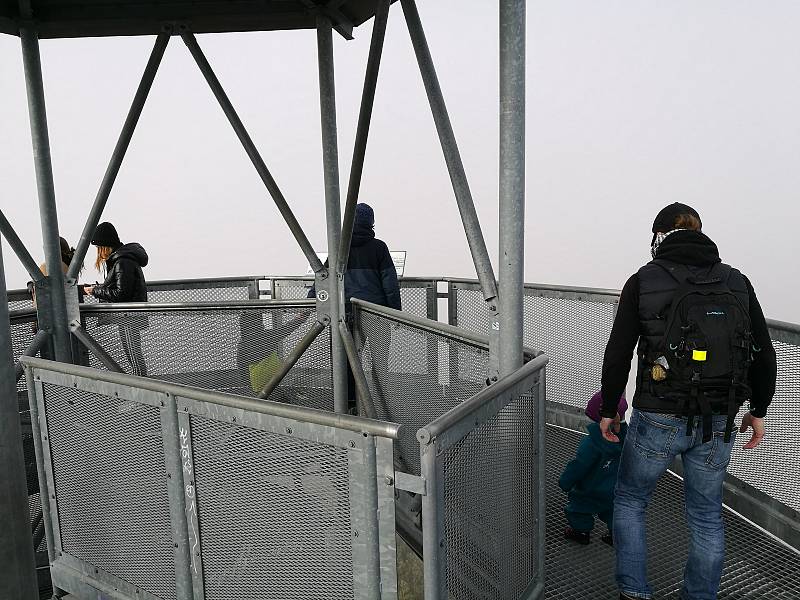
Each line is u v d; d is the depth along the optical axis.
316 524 1.85
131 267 4.74
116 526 2.53
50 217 3.94
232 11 3.74
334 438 1.74
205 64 3.79
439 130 2.67
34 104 3.83
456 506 1.75
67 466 2.72
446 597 1.70
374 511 1.71
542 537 2.52
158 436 2.24
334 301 3.98
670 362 2.13
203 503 2.15
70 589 2.82
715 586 2.35
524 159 2.35
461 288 5.45
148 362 4.20
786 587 2.71
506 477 2.13
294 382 4.24
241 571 2.09
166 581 2.36
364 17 4.02
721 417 2.21
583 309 4.43
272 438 1.89
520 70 2.27
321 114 3.88
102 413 2.46
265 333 4.26
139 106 3.75
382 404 3.74
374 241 4.37
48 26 3.88
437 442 1.59
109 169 3.83
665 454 2.24
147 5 3.74
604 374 2.31
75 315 4.05
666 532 3.19
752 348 2.22
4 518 2.31
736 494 3.33
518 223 2.36
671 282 2.17
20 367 3.80
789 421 2.92
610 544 3.11
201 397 2.02
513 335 2.41
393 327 3.45
